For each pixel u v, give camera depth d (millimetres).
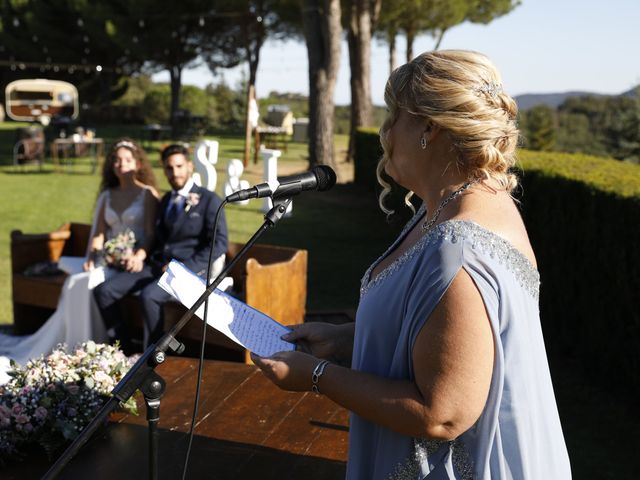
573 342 5227
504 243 1414
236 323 1863
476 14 22688
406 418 1385
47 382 2592
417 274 1423
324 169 1985
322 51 15320
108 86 36469
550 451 1451
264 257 5152
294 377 1547
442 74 1443
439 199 1504
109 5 26234
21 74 39062
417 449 1470
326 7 14852
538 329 1461
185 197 5027
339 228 10562
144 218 5195
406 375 1452
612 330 4617
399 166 1563
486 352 1337
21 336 5688
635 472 3619
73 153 19219
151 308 4727
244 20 24047
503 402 1393
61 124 22969
